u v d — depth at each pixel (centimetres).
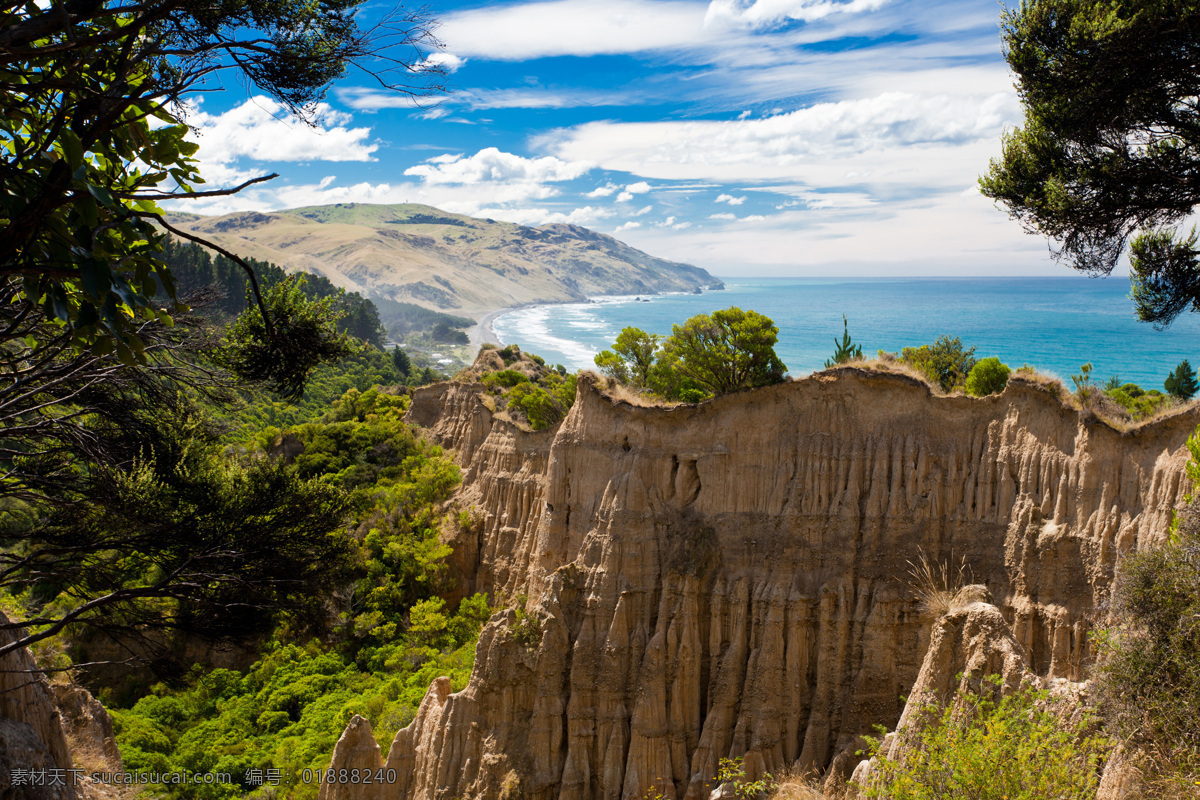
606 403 4041
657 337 5744
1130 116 2056
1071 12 2062
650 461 3762
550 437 5938
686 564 3438
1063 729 1507
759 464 3503
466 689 3500
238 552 1542
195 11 948
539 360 10494
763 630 3225
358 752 3528
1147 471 2577
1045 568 2741
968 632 1925
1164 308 2364
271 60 1002
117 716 4834
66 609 2522
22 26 750
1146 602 1434
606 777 3281
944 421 3198
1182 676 1309
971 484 3067
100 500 1573
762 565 3344
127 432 1777
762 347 4441
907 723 1891
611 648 3434
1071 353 18488
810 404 3456
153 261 898
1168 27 1859
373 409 10288
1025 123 2359
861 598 3116
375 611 5872
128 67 871
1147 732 1316
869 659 3028
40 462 1689
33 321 1373
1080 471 2744
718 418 3659
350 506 1850
